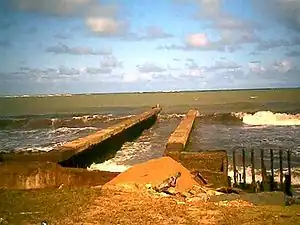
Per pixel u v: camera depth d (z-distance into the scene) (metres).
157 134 41.44
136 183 15.09
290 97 114.31
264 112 54.66
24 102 138.12
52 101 143.62
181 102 107.12
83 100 146.00
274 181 19.64
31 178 17.16
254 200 13.19
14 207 12.25
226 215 11.30
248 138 35.50
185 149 24.41
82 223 10.72
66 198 13.12
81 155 23.98
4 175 17.14
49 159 20.06
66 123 56.84
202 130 42.69
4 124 56.97
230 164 24.22
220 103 95.75
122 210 11.76
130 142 35.81
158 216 11.20
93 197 13.18
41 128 51.75
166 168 16.14
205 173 18.17
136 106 97.69
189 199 13.38
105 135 29.42
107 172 17.05
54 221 10.92
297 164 23.91
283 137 35.69
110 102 123.25
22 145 34.41
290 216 11.25
